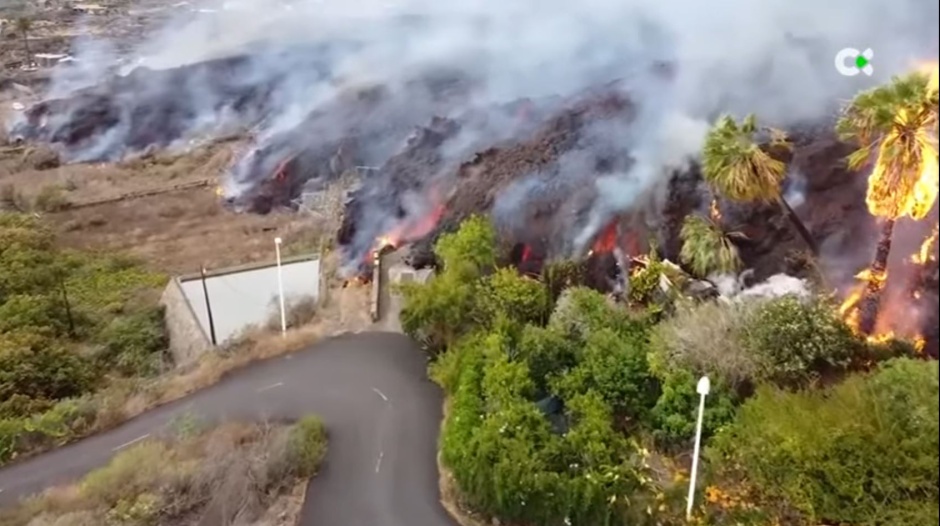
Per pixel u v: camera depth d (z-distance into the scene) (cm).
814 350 1969
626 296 2609
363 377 2673
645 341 2225
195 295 3622
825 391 1869
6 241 4444
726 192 2453
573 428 1988
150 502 2080
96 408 2709
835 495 1658
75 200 5612
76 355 3406
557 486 1822
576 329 2338
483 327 2528
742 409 1898
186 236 5044
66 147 6681
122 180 6041
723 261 2430
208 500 2098
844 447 1667
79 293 4162
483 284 2686
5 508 2239
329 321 3119
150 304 3994
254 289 3644
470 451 1980
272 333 3078
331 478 2161
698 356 2047
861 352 1952
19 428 2580
